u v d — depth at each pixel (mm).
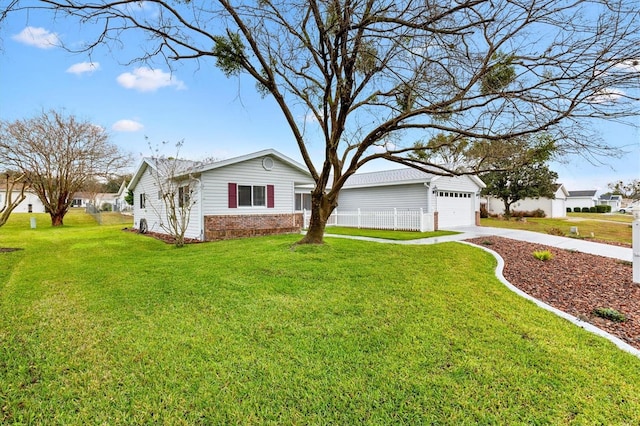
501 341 3492
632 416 2383
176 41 6926
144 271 6543
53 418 2352
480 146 6727
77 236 13617
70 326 3855
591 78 4684
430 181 15648
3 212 10695
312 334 3639
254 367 2980
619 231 18484
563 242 11195
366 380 2791
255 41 7039
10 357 3145
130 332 3682
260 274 6098
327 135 8227
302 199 20062
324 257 7535
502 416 2379
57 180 20750
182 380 2781
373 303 4602
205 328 3787
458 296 4945
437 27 5605
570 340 3551
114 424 2297
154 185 15258
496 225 20734
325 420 2338
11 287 5500
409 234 13664
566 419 2357
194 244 10711
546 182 27188
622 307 4773
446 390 2658
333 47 7258
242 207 12812
